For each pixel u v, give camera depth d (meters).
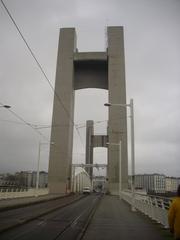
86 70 111.12
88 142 151.88
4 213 23.80
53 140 98.62
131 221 20.41
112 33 107.75
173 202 6.80
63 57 106.94
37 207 31.56
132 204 29.66
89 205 38.38
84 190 96.62
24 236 13.04
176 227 6.62
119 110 100.25
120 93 102.19
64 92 103.38
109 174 96.19
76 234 14.08
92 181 173.88
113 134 98.69
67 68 105.69
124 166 95.88
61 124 100.06
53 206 33.69
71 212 26.86
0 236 12.84
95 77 110.94
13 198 45.31
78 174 121.12
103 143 122.50
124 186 94.25
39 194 63.25
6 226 15.58
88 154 152.12
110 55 105.50
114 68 104.25
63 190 93.31
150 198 23.30
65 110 101.38
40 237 12.90
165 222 17.33
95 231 15.49
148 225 18.28
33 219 20.09
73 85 108.69
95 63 108.94
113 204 41.31
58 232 14.52
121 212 27.89
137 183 101.62
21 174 110.56
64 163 95.75
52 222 18.77
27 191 54.84
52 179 94.75
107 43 109.44
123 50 105.94
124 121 99.62
